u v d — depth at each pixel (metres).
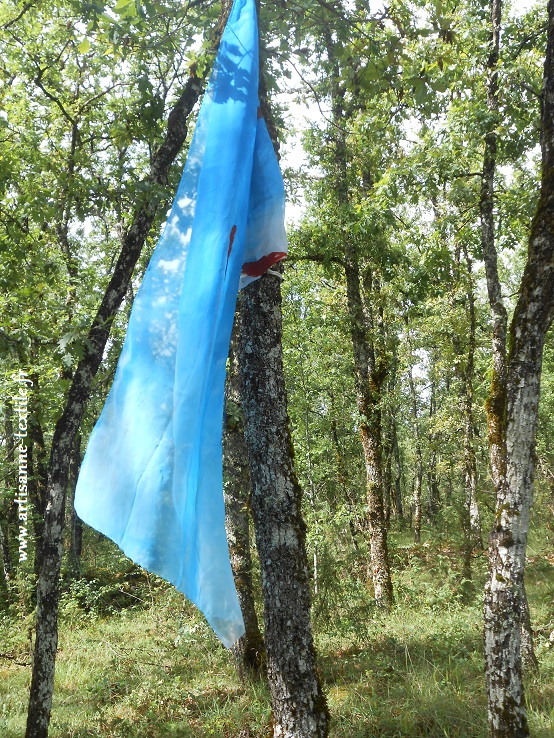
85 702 9.38
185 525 3.84
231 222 4.39
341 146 13.31
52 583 7.35
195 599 3.70
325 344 19.19
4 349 9.50
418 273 13.49
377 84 6.68
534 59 11.14
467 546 15.22
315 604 11.70
